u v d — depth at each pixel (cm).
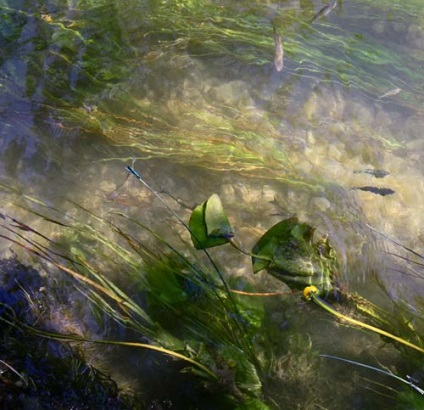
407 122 322
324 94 324
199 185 286
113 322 247
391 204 291
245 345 241
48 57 313
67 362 234
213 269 262
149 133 292
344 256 271
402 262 275
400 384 246
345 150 306
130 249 265
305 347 248
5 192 272
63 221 269
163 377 239
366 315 251
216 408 234
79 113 294
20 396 224
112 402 231
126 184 282
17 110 293
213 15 347
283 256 246
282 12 360
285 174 291
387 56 348
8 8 329
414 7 381
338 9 369
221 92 316
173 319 246
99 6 339
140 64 319
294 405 239
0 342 232
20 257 256
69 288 251
